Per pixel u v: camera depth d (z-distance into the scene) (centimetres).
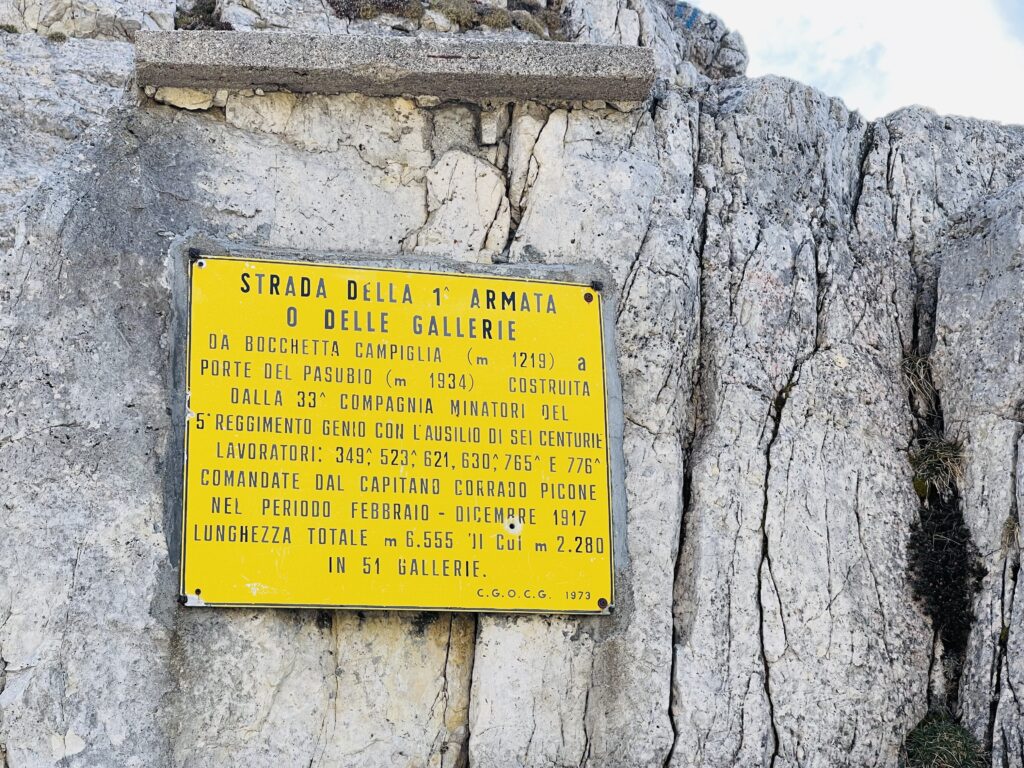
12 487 182
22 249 190
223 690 182
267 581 184
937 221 233
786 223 223
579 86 212
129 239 194
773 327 214
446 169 210
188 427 187
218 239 198
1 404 184
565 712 191
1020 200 219
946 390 218
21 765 173
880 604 204
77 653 178
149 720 178
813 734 196
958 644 206
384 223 206
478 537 191
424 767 189
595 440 199
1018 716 194
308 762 184
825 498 207
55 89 201
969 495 210
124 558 182
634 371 204
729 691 194
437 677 191
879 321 222
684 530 202
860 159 238
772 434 208
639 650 194
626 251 209
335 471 189
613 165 214
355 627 189
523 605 191
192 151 202
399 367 195
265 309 193
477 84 210
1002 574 204
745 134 227
